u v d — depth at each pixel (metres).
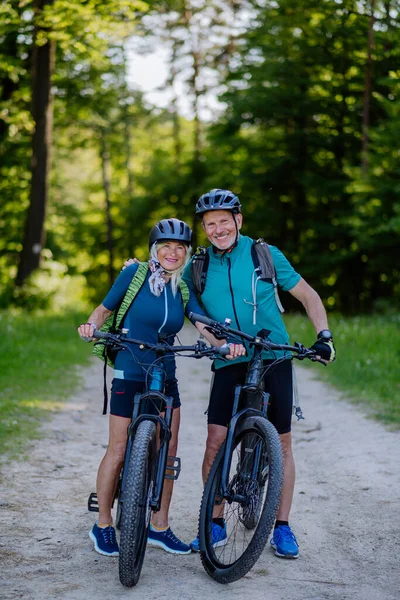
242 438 3.98
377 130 20.83
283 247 30.08
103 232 40.56
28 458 5.99
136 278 4.04
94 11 16.78
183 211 35.81
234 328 4.21
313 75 27.80
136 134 38.44
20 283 20.83
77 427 7.32
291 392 4.24
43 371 10.59
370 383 9.69
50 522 4.57
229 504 4.04
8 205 25.50
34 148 20.61
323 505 5.04
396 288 26.12
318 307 4.22
